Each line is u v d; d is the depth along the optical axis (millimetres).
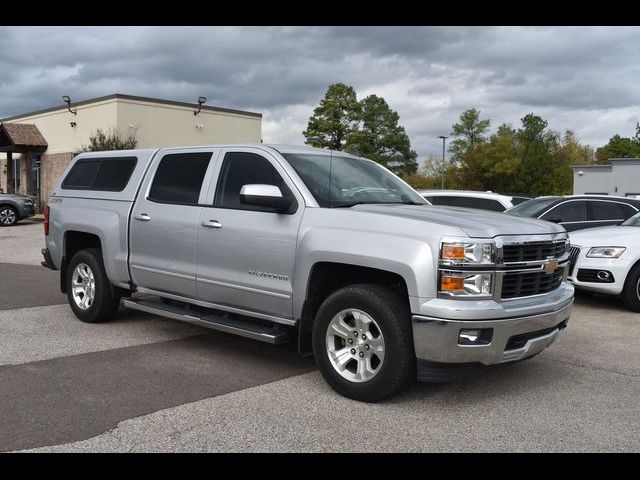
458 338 4250
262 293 5273
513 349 4539
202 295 5836
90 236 7207
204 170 5969
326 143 54469
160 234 6137
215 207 5703
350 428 4145
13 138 29688
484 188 72062
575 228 10703
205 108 28641
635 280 8258
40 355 5793
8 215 23250
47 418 4215
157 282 6250
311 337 5145
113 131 26047
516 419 4359
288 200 5125
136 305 6492
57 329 6875
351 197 5324
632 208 10586
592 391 4996
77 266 7230
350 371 4770
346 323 4785
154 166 6520
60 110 29391
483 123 86375
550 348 6379
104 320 7156
